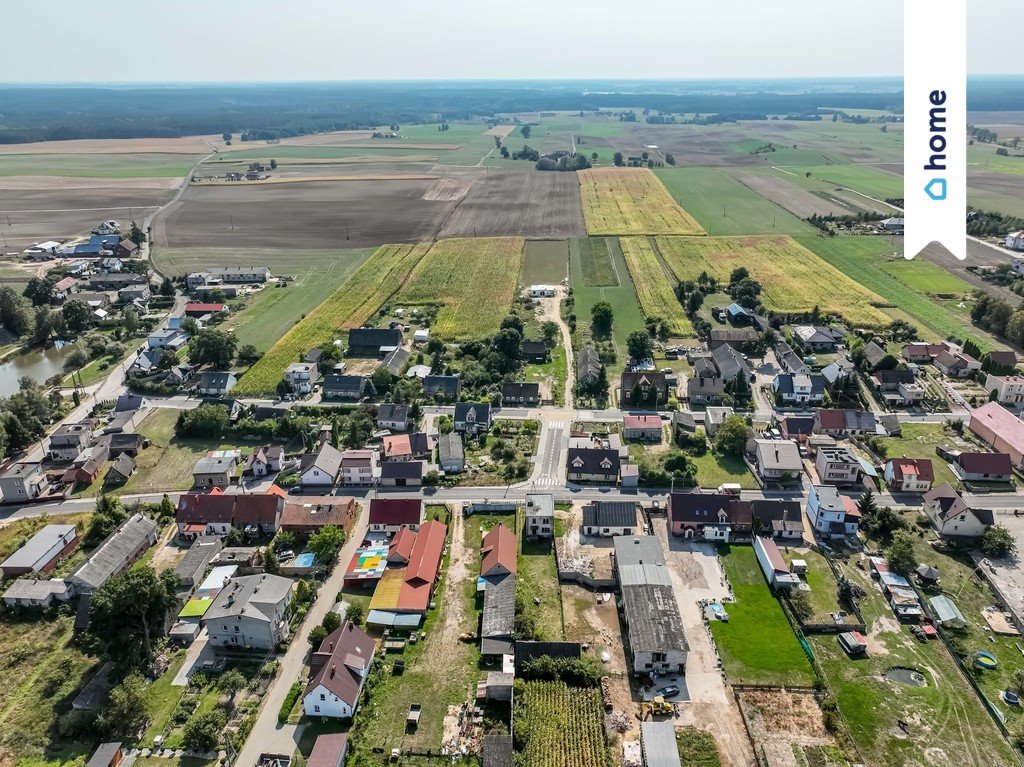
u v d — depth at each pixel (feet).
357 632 295.48
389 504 378.32
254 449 469.16
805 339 615.16
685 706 271.49
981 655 291.38
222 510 381.19
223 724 260.01
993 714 266.16
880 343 612.29
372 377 544.21
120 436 465.88
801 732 260.42
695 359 581.53
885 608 321.73
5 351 648.79
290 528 377.09
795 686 280.31
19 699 279.69
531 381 557.74
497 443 462.60
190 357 599.16
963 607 320.70
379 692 279.08
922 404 511.81
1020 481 417.69
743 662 292.20
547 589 335.67
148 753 254.88
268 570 346.95
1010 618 313.32
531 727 261.65
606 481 425.28
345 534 373.40
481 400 525.34
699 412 508.12
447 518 389.39
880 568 341.21
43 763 252.83
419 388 535.60
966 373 553.23
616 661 293.23
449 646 301.43
